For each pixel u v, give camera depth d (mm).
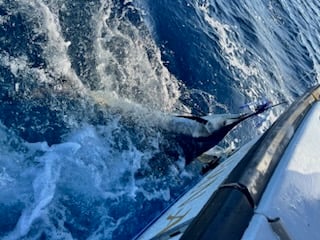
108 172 6125
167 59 8703
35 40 6531
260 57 12117
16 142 5496
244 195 3088
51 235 5055
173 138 7090
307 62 14961
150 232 5164
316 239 3229
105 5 7996
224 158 7422
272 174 3490
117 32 7887
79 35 7168
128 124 6719
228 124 7207
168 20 9461
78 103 6391
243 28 12602
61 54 6719
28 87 6070
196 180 7133
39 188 5254
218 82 9477
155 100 7781
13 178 5160
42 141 5707
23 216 4934
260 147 3715
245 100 9766
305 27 17578
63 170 5621
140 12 8734
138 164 6543
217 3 12172
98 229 5500
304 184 3557
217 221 2836
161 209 6332
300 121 4574
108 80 7148
